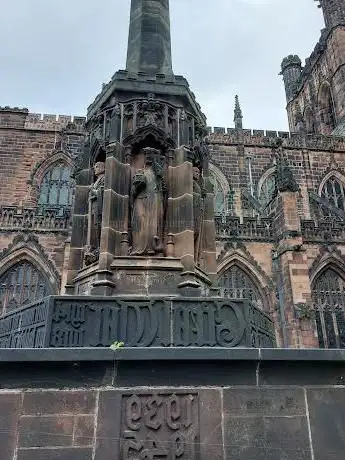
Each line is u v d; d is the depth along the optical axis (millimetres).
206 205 11031
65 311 7758
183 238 9445
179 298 8109
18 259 37500
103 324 7762
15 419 6051
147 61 12094
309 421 6508
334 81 68938
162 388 6488
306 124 78875
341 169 55500
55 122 52031
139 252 9250
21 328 8609
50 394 6230
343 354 6852
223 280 38938
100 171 10555
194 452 6203
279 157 46156
